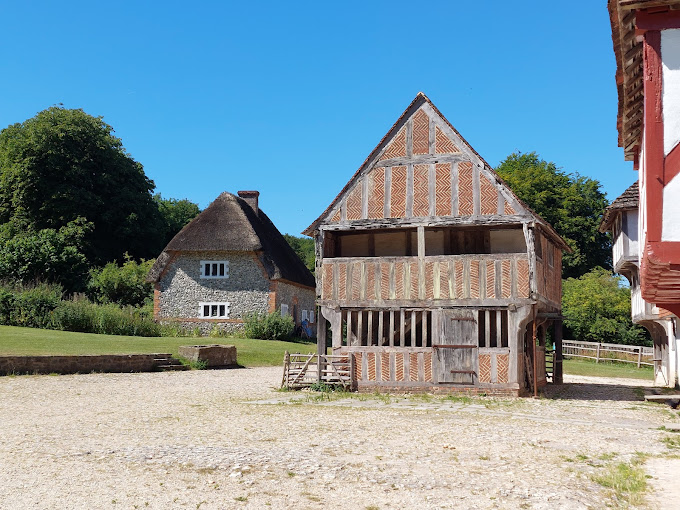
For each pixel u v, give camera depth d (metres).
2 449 9.34
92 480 7.63
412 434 11.11
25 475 7.83
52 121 49.91
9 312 29.53
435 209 18.14
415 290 18.12
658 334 26.00
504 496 7.09
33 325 29.47
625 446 10.27
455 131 18.27
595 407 15.80
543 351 22.02
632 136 10.09
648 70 7.30
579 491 7.29
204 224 37.94
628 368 33.06
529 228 17.42
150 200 55.94
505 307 17.41
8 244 38.69
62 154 48.91
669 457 9.41
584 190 51.53
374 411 14.15
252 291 36.97
